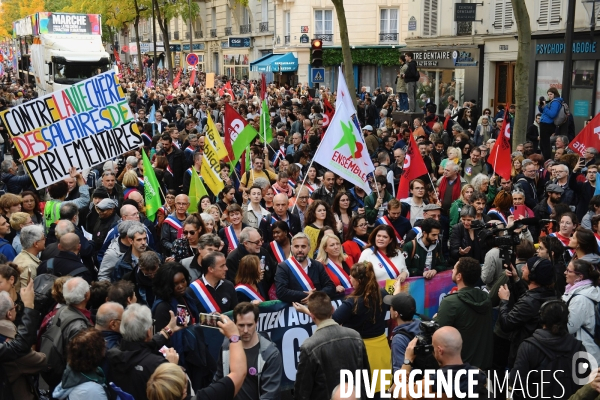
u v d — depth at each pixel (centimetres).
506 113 1175
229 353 541
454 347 524
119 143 1082
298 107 2503
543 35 2391
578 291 668
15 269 655
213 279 702
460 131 1728
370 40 4556
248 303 579
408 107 2611
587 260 740
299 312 747
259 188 1013
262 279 802
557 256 769
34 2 8581
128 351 548
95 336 528
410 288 812
